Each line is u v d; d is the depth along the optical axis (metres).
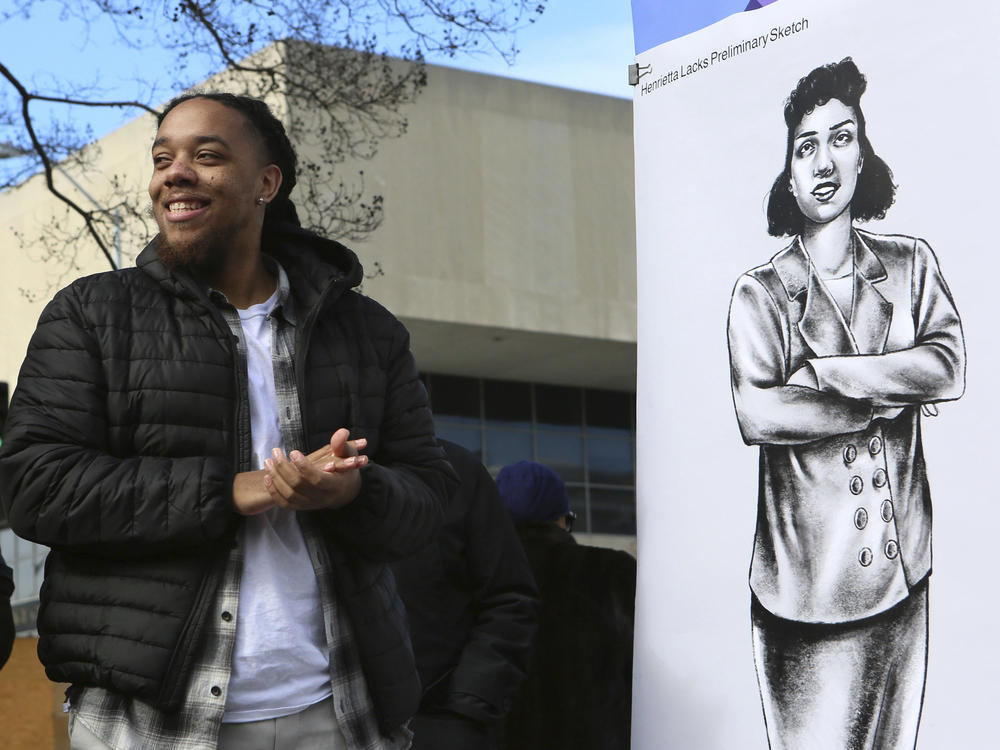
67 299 2.73
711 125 3.13
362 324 2.94
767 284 2.99
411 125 27.97
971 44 2.69
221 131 2.80
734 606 2.98
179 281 2.72
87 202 21.97
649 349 3.20
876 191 2.82
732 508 3.00
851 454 2.82
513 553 4.01
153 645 2.54
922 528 2.70
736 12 3.13
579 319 29.41
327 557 2.72
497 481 4.74
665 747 3.06
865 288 2.83
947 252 2.70
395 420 2.95
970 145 2.68
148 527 2.53
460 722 3.86
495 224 28.77
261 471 2.59
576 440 33.00
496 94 29.06
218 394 2.68
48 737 14.71
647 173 3.25
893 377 2.77
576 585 4.56
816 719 2.82
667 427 3.15
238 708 2.62
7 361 27.06
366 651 2.73
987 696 2.58
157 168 2.80
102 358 2.68
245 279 2.85
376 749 2.74
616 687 4.52
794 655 2.87
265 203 2.90
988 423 2.62
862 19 2.88
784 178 2.98
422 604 3.92
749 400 3.00
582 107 30.06
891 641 2.72
